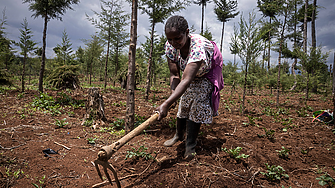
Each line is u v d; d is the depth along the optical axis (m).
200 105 2.48
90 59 16.53
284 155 2.64
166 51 2.59
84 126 3.94
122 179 2.17
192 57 2.13
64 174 2.20
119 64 17.25
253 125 4.07
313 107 7.36
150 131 3.67
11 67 16.30
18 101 5.98
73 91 9.66
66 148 2.82
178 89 2.04
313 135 3.52
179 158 2.55
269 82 14.39
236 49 5.52
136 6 3.36
